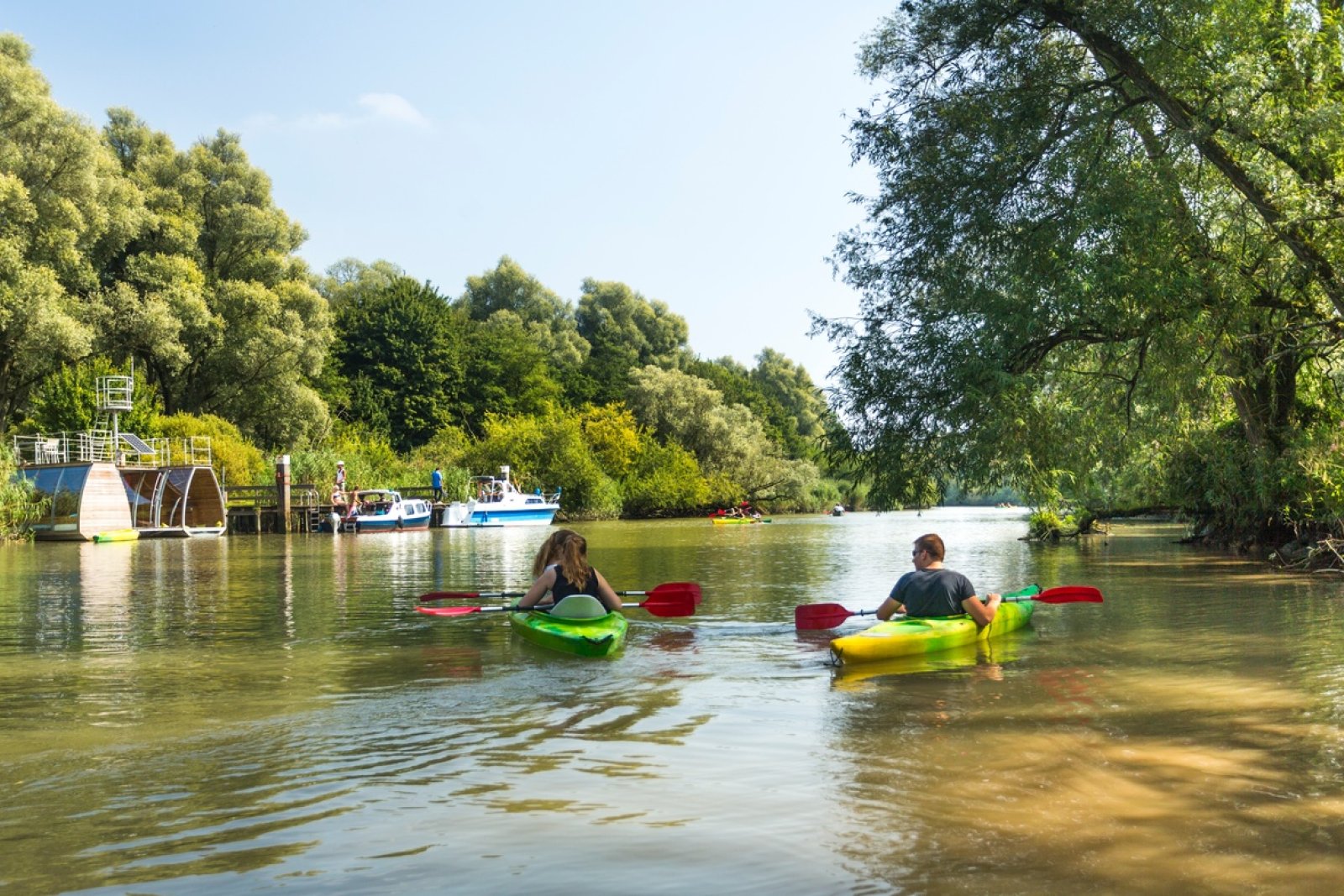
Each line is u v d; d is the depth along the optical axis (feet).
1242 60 41.47
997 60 48.47
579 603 28.60
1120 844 11.79
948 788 14.06
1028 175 46.47
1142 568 54.03
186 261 156.87
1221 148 44.21
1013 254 45.50
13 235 129.18
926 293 48.52
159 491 120.98
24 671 24.30
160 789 14.33
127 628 32.42
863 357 47.93
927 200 48.08
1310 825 12.40
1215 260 44.88
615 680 22.50
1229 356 49.29
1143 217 41.47
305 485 137.69
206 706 20.04
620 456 209.67
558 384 261.03
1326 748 16.06
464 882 10.82
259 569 62.08
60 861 11.53
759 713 19.04
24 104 130.62
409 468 189.16
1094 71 49.55
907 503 48.91
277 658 25.91
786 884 10.66
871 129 50.14
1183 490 68.39
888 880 10.75
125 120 175.22
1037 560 60.95
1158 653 25.61
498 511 150.61
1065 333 45.32
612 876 10.93
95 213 139.33
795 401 341.21
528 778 14.73
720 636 29.43
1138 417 49.52
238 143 180.75
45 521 104.68
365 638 29.48
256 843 12.07
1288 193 42.86
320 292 272.31
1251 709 18.98
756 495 233.76
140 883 10.87
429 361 237.45
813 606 30.12
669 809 13.24
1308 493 53.26
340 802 13.64
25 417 146.82
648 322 326.24
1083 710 19.04
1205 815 12.82
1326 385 57.41
